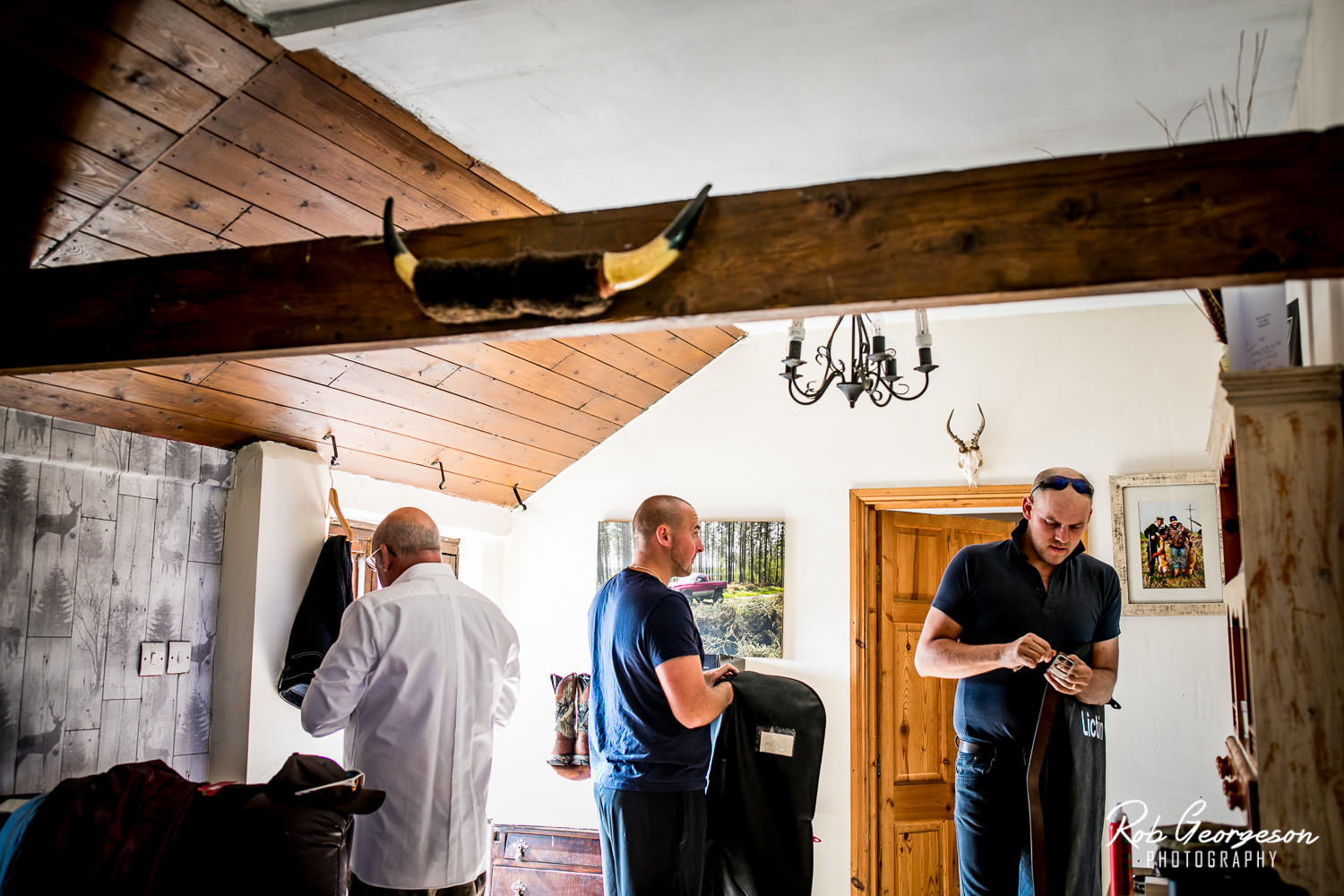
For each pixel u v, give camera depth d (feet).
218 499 12.12
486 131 9.80
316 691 9.15
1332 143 5.75
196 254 8.01
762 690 14.03
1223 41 8.66
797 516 15.87
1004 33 8.48
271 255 7.81
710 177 11.07
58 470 10.11
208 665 11.85
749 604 15.80
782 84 9.21
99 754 10.37
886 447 15.56
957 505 15.07
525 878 15.81
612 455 17.06
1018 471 14.73
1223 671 13.41
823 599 15.53
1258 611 6.00
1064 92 9.50
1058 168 6.14
